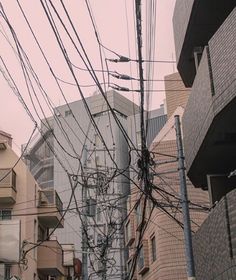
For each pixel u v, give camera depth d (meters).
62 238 44.62
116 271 34.56
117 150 36.75
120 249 31.41
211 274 12.32
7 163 27.69
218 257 11.56
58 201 30.73
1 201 26.59
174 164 23.27
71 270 35.34
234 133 12.66
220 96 11.53
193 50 15.87
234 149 13.51
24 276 25.23
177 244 22.11
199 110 13.39
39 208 29.36
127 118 38.91
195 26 14.68
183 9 15.27
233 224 10.59
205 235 13.05
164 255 22.19
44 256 28.86
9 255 23.52
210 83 12.20
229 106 11.25
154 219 23.69
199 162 14.43
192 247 14.06
